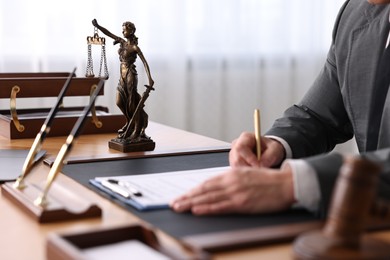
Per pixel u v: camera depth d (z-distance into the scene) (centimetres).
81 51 344
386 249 85
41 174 151
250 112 400
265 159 157
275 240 96
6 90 208
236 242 94
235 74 393
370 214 89
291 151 169
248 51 393
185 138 206
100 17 346
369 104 183
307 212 111
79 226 109
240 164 152
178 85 375
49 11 337
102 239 91
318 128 187
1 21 330
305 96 199
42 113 236
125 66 181
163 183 136
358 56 188
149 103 371
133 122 180
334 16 411
